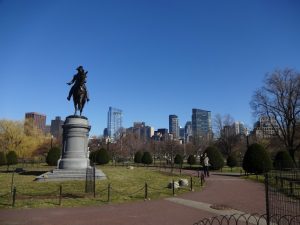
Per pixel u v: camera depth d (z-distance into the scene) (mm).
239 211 15219
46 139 82938
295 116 54125
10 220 12992
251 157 35312
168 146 103812
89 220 13156
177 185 23406
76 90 30078
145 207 16141
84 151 28844
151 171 37562
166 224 12609
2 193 19266
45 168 43656
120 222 12875
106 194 19453
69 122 28797
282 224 12430
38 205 15977
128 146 103375
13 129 70438
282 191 19531
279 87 55438
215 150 47375
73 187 21656
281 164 39062
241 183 28094
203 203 17453
